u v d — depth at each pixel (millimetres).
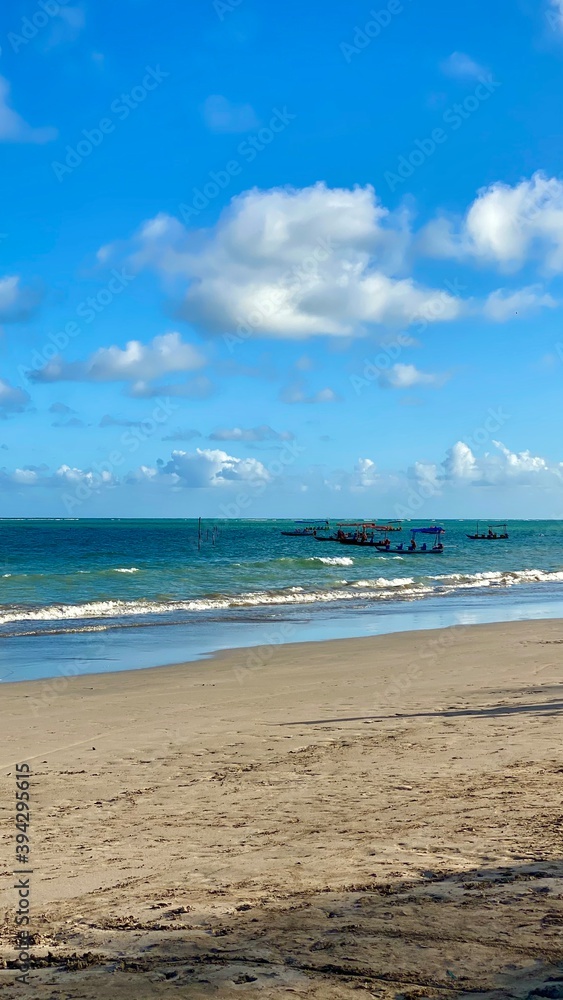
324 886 5355
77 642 23141
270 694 14992
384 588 42719
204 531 158875
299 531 147000
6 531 164750
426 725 11531
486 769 8805
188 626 26922
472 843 6184
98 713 13367
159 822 7422
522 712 12203
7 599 34062
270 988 3658
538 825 6586
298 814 7461
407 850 6121
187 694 15133
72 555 74188
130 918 4973
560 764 8859
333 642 22625
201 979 3830
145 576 45906
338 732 11344
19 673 17891
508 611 31875
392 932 4293
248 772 9234
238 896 5270
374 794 8016
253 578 46062
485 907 4613
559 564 67750
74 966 4184
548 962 3750
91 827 7344
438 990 3541
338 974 3775
